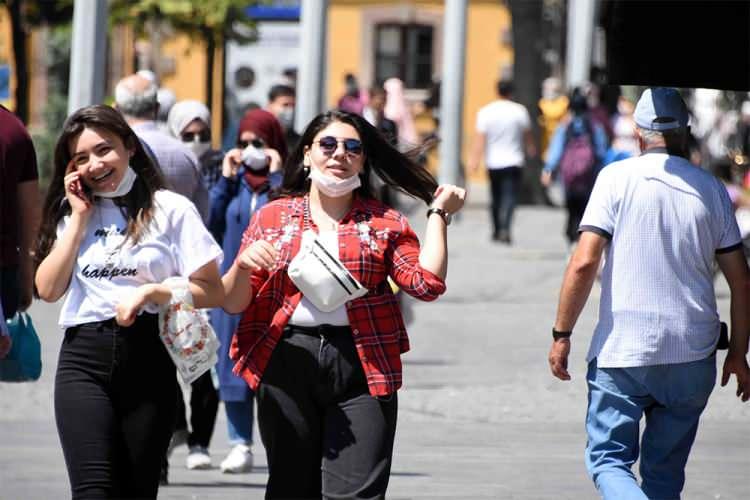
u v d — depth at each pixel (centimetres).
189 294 1661
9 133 1934
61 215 1711
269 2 7912
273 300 1706
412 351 3725
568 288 1786
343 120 1731
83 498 1620
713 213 1772
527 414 3030
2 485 2320
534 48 8331
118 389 1664
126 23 6212
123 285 1677
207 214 2409
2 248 1938
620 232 1770
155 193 1703
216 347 1681
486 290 4766
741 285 1791
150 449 1666
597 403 1792
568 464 2542
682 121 1792
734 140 7438
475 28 11162
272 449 1706
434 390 3253
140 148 1706
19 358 1967
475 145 6025
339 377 1681
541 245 6062
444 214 1744
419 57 11450
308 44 5109
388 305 1706
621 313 1767
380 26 11462
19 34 6550
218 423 3012
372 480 1653
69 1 6700
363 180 1767
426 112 10844
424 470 2472
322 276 1659
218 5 5878
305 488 1706
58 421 1656
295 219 1730
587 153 5088
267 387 1697
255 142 2495
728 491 2333
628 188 1770
